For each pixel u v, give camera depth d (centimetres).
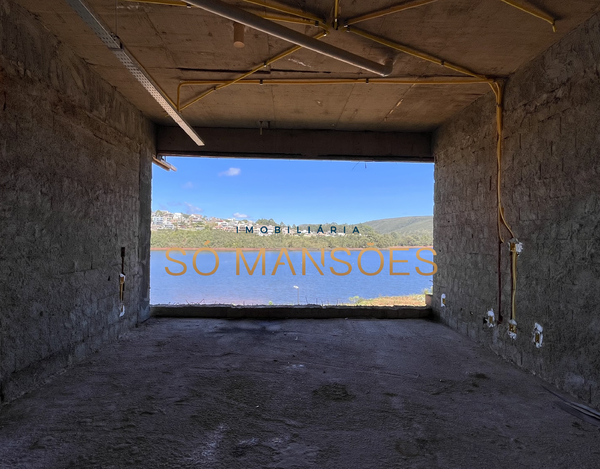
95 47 291
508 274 326
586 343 239
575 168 248
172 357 328
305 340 390
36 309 259
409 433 204
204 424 211
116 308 383
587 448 190
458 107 414
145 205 462
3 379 229
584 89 240
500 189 338
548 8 225
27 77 245
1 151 224
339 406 236
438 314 485
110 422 211
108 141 362
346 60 260
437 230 493
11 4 228
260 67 312
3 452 179
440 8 228
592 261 234
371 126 489
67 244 295
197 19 245
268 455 182
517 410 232
